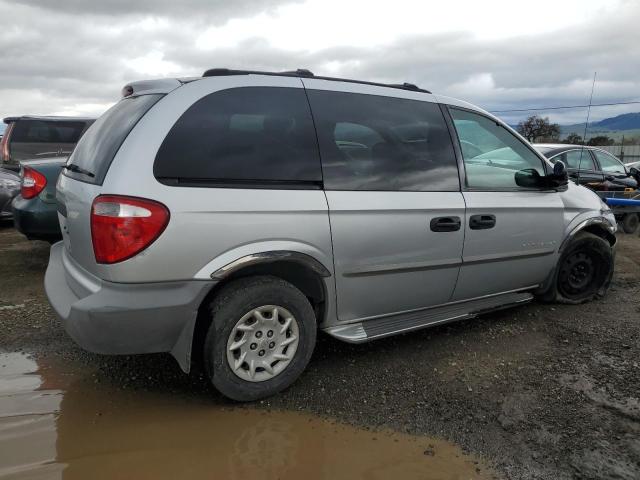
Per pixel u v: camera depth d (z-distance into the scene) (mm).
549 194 4371
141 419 2854
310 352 3205
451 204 3650
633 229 9711
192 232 2701
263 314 3008
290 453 2588
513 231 4051
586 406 3070
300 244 3014
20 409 2916
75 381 3268
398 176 3471
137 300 2668
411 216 3445
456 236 3688
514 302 4250
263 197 2910
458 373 3480
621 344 3975
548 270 4516
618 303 4941
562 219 4438
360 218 3232
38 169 5285
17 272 5715
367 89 3525
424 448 2660
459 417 2945
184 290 2750
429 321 3697
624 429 2842
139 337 2719
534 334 4168
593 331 4230
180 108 2828
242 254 2836
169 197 2662
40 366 3459
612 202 7301
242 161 2908
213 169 2818
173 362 3547
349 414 2965
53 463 2445
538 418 2941
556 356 3758
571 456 2607
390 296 3512
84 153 3283
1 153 9281
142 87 3160
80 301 2691
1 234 8016
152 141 2715
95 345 2680
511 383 3348
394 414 2969
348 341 3307
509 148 4281
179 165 2738
